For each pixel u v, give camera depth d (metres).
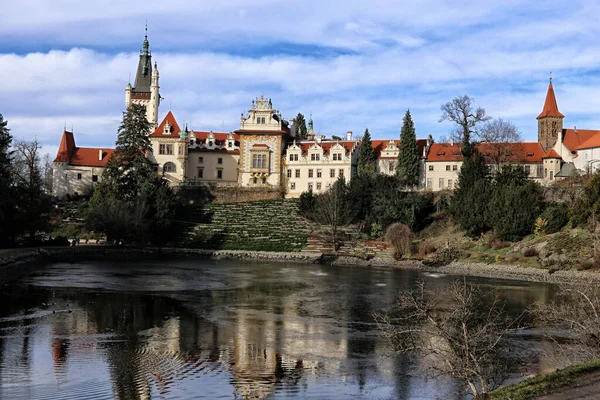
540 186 107.31
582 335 29.48
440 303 49.31
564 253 80.25
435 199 123.00
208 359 34.91
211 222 125.75
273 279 73.44
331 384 30.42
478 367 23.95
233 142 154.50
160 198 116.19
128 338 39.69
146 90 168.50
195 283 68.00
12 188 86.56
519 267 81.56
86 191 147.75
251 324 45.19
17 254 74.81
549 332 40.50
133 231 105.94
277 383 30.52
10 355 34.44
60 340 38.47
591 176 98.31
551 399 20.83
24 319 44.69
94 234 119.12
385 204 111.62
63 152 148.50
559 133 129.88
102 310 49.31
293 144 144.88
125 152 123.44
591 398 20.86
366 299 57.53
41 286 61.84
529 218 93.62
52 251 89.31
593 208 85.00
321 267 91.19
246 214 129.00
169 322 45.38
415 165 133.00
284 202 135.38
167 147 147.75
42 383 29.50
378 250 102.19
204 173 151.12
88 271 77.00
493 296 58.62
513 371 31.12
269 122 146.25
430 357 34.62
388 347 37.88
